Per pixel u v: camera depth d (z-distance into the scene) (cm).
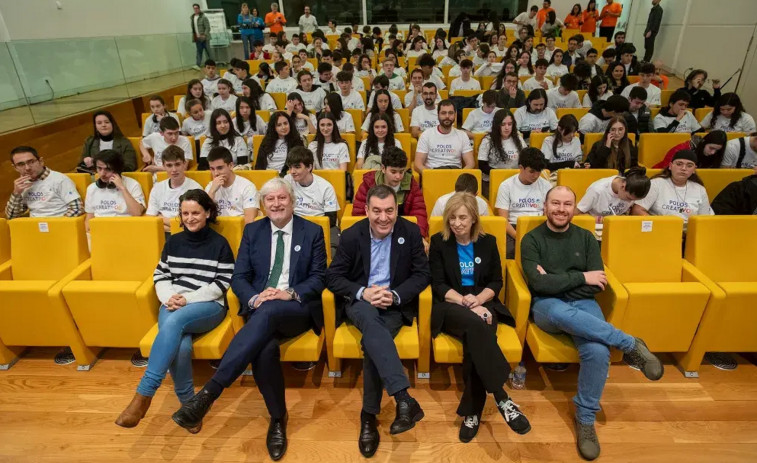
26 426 205
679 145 344
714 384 219
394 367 175
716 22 717
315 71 721
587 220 229
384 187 195
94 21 698
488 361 179
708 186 302
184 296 212
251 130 452
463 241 211
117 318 222
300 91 545
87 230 296
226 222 232
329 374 231
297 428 201
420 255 211
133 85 651
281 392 190
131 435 199
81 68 545
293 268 214
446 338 202
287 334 202
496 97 417
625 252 226
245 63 646
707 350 216
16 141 417
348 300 206
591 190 269
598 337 185
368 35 971
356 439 195
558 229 215
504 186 284
